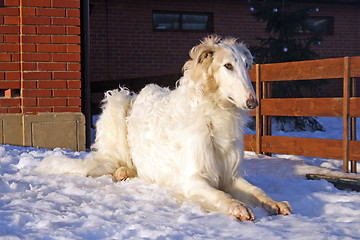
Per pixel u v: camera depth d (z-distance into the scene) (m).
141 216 2.89
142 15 13.32
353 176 4.43
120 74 13.16
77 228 2.55
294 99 5.70
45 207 3.04
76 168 4.30
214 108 3.45
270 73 6.04
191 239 2.39
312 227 2.60
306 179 4.59
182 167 3.51
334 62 5.16
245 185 3.48
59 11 6.00
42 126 5.96
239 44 3.60
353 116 4.98
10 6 5.87
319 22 15.12
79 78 6.12
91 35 12.84
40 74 5.97
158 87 4.39
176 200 3.37
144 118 4.01
